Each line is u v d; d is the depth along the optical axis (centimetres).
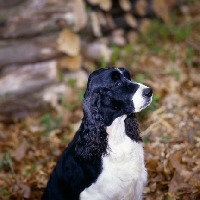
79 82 820
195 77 805
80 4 796
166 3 1195
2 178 599
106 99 439
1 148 685
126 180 445
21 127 753
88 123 445
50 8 770
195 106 693
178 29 1044
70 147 470
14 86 779
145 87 441
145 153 597
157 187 538
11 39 787
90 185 446
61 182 468
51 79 783
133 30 1039
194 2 1301
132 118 457
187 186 515
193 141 607
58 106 778
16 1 793
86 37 862
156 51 946
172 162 537
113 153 441
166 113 688
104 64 848
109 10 994
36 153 656
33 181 589
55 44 766
